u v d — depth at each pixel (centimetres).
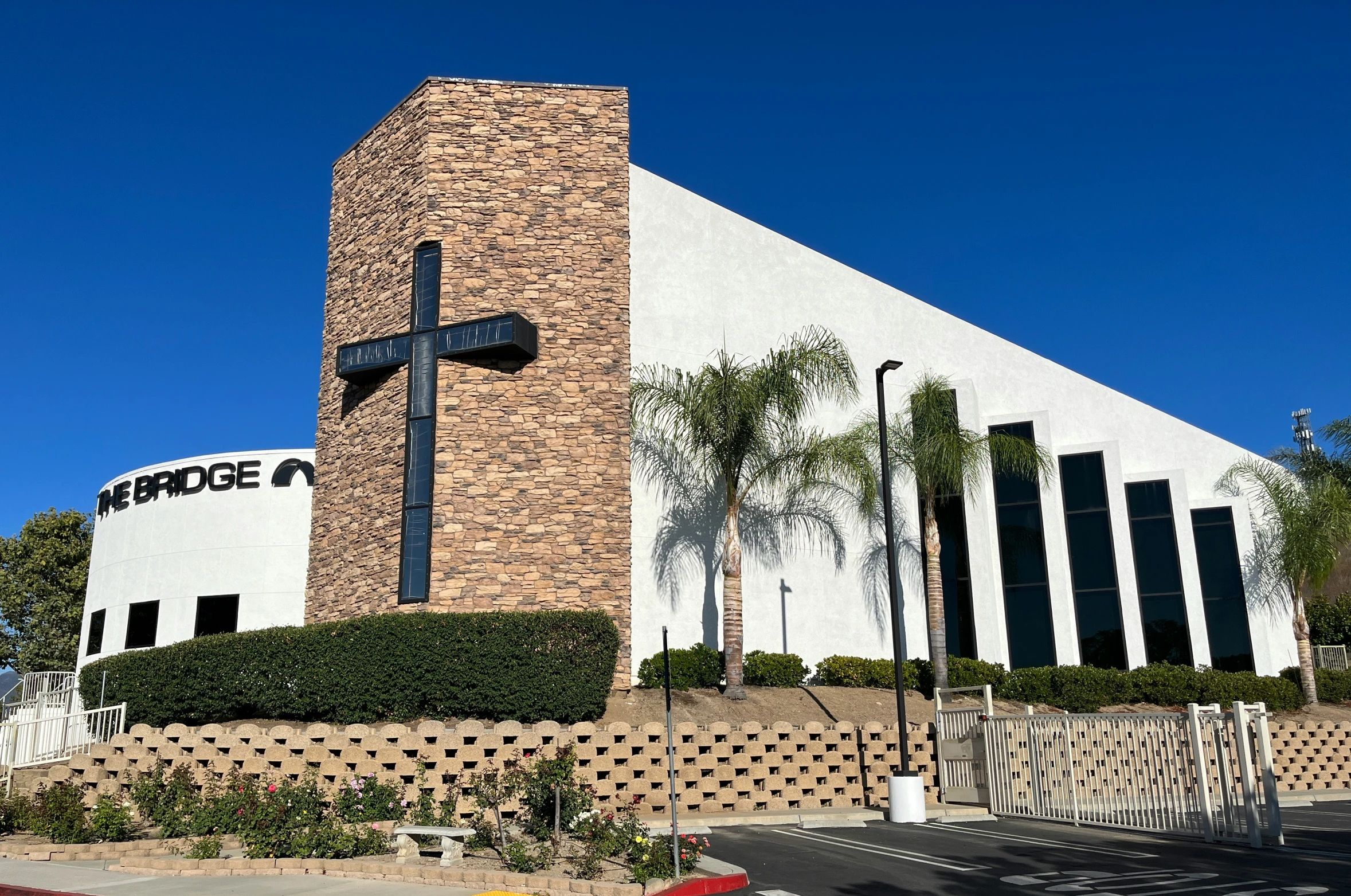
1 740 1836
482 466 2177
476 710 1870
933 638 2464
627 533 2206
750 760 1875
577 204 2375
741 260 2858
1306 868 1225
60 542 4681
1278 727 2430
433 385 2228
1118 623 2894
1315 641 3422
